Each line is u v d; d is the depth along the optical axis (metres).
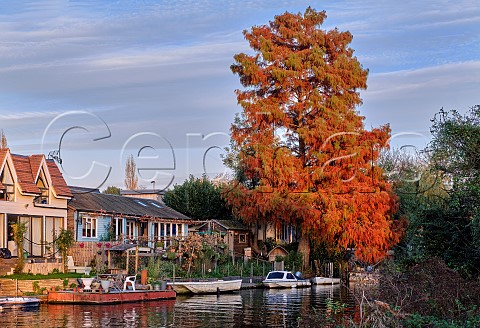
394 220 53.53
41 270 42.88
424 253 28.78
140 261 48.28
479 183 25.84
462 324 19.78
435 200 31.97
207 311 33.72
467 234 27.67
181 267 50.16
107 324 28.75
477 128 26.20
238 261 58.50
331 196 52.66
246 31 58.50
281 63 56.72
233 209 56.47
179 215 64.12
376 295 22.36
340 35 58.06
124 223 56.25
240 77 58.28
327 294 44.56
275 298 41.25
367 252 52.59
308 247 59.09
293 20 57.38
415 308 21.39
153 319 30.48
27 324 28.53
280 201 53.19
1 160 45.09
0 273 41.00
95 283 37.66
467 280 24.41
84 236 51.69
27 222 46.47
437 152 27.09
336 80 55.16
